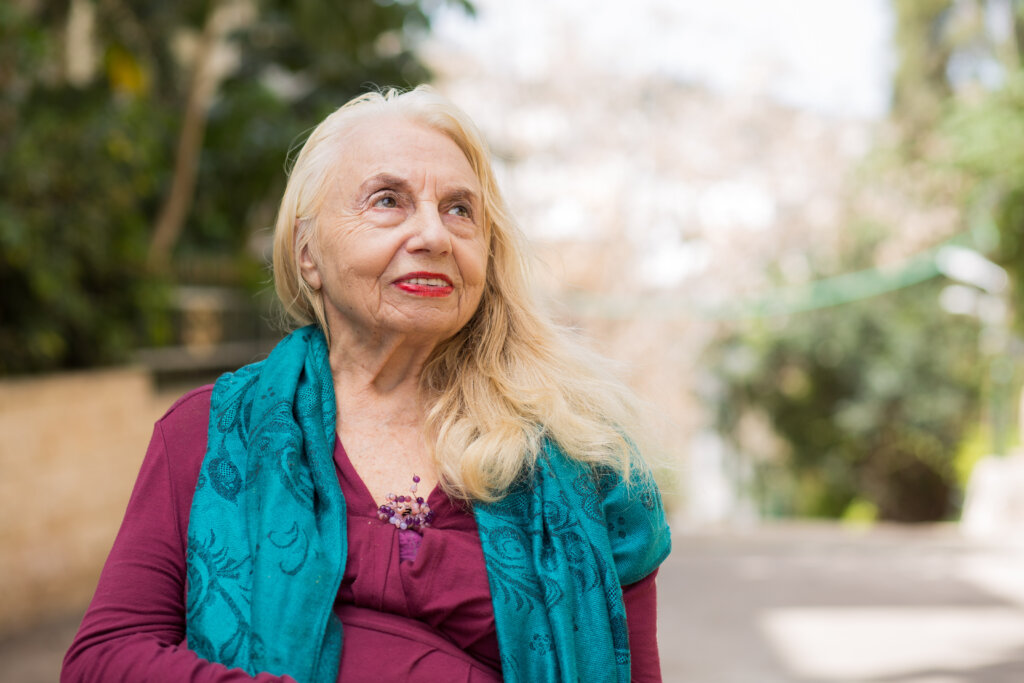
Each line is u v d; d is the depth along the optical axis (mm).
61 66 7023
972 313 17734
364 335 1580
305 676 1316
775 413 20438
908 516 21781
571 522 1483
